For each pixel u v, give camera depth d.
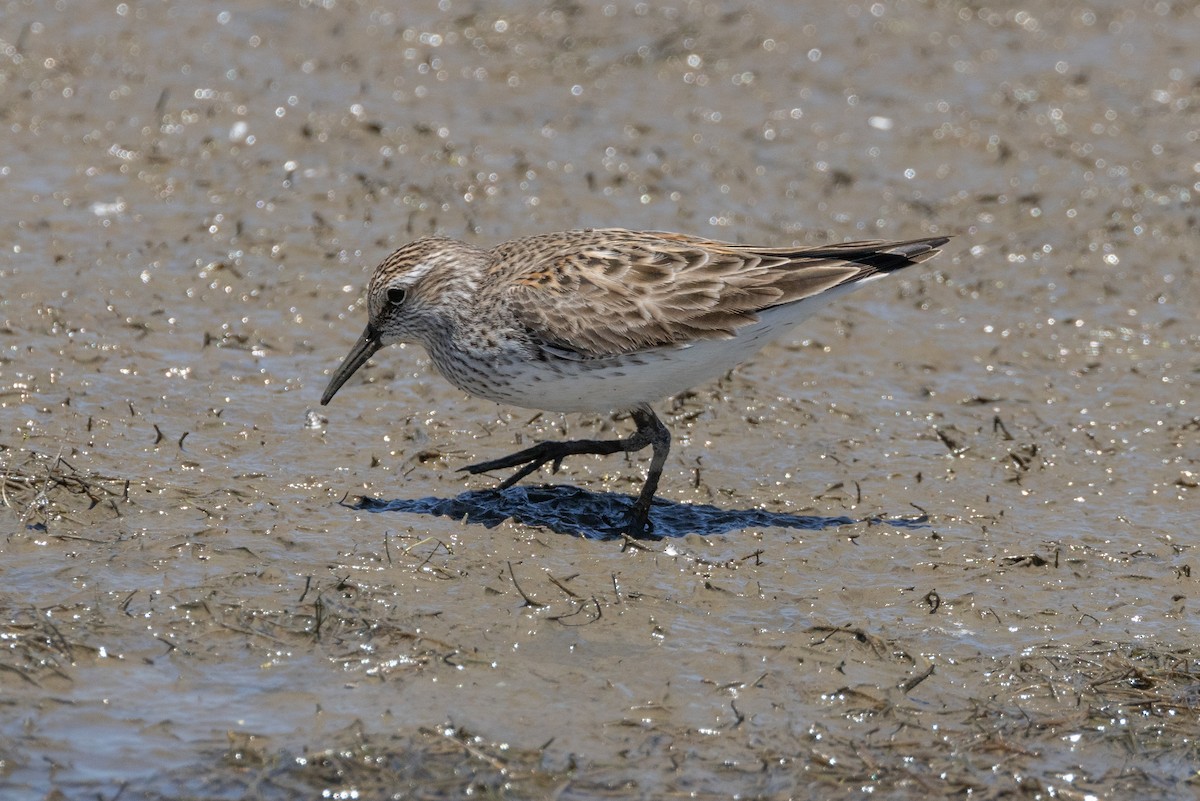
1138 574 15.39
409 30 28.95
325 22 29.06
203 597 13.94
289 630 13.59
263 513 15.55
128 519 15.20
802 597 14.70
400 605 14.04
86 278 20.41
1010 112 27.42
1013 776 12.36
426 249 15.97
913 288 22.00
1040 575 15.32
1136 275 22.58
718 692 13.16
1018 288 22.12
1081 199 24.61
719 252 15.84
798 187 24.61
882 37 30.11
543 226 22.83
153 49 27.38
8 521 14.95
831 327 20.86
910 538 15.95
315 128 25.14
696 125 26.44
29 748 12.09
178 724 12.41
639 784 12.04
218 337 19.42
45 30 27.64
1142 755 12.72
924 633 14.21
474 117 26.12
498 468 16.06
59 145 23.92
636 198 23.86
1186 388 19.62
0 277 20.17
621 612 14.21
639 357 15.35
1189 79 29.06
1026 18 31.30
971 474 17.45
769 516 16.33
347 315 20.31
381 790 11.83
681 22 30.03
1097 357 20.42
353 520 15.57
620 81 27.84
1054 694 13.41
